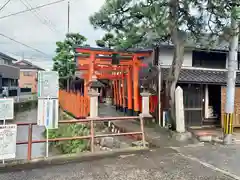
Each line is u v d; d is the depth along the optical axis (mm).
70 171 4816
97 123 10125
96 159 5637
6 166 5004
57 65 23234
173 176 4570
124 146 6816
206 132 9312
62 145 9484
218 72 11547
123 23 8289
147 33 7387
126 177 4500
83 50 11562
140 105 12422
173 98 8422
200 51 12055
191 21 7871
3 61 35344
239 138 8203
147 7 7141
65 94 17984
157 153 6184
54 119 5527
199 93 10625
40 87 5445
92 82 11945
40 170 4875
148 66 12539
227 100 7359
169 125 9258
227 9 6867
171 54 11930
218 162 5457
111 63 13141
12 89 31125
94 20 8242
